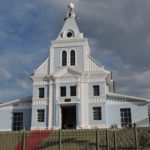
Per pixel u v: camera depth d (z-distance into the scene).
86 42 44.50
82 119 40.94
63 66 43.88
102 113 40.97
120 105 41.88
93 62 43.31
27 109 44.88
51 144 23.33
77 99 41.66
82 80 42.66
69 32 46.06
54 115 41.66
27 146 22.67
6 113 45.19
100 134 24.00
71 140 24.05
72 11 48.06
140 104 41.34
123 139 24.16
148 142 22.77
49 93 42.97
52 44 45.47
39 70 44.66
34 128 41.69
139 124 40.09
